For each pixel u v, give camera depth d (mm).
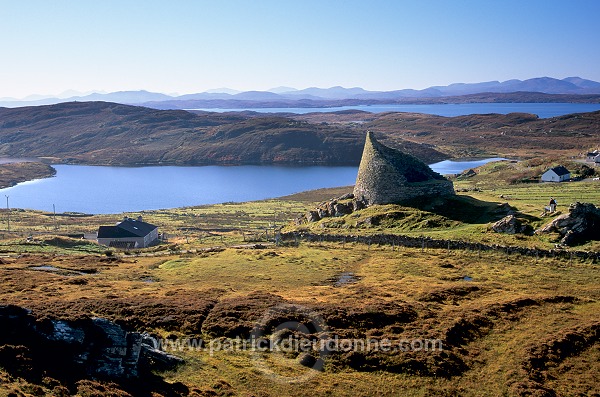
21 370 36812
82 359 39812
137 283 78250
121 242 151875
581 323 59250
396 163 129750
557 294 70062
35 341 40406
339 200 136500
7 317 42000
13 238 158875
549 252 88000
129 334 43750
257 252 104125
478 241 96562
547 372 49094
